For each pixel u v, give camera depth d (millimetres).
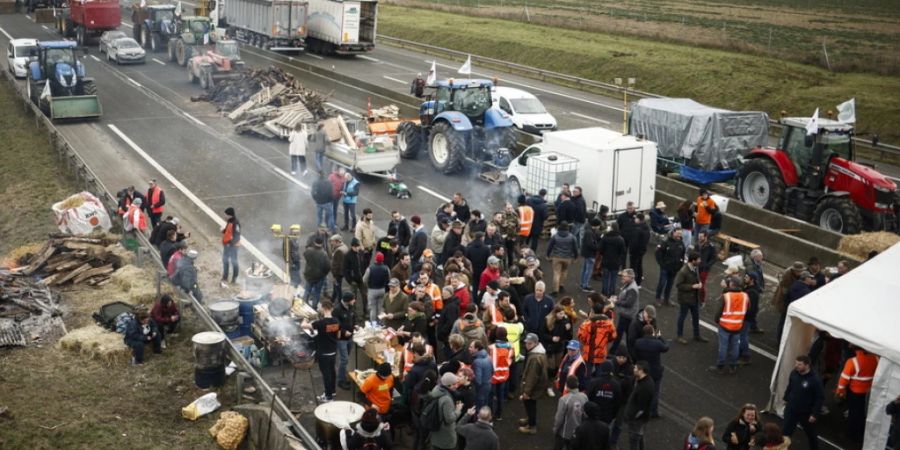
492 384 13539
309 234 22406
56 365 15109
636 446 12562
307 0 53125
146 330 15523
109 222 22188
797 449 13445
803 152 23875
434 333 15406
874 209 22375
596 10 75812
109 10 53062
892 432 12703
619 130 35750
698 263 16594
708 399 14859
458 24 66625
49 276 18547
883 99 39938
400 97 37219
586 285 19203
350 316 14359
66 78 35188
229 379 14898
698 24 65812
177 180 27172
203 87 41000
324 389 14500
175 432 13289
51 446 12602
